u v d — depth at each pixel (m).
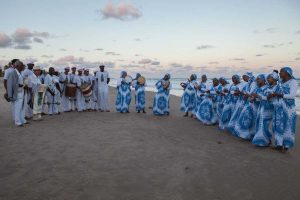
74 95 13.03
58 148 6.82
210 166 5.80
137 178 5.06
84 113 12.88
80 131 8.80
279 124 7.08
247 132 7.99
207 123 10.45
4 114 12.02
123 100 13.21
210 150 7.02
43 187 4.60
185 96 12.52
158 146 7.23
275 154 6.88
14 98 9.23
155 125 10.14
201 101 11.66
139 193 4.46
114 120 11.02
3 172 5.23
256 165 5.96
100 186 4.69
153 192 4.50
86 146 7.05
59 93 12.41
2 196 4.26
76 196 4.30
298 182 5.07
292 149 7.47
